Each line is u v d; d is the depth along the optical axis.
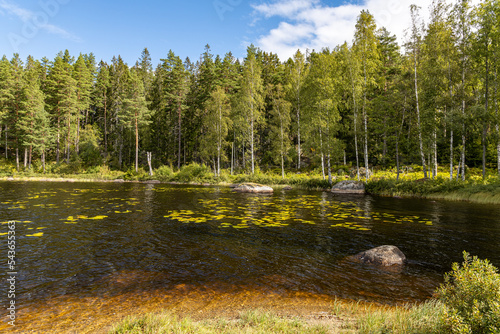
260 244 8.69
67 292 5.37
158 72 70.81
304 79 42.44
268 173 44.28
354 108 29.56
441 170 34.41
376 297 5.30
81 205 16.23
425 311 4.25
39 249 7.93
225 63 57.47
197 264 6.97
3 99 49.94
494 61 22.47
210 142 43.94
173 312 4.65
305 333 3.66
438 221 12.16
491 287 3.33
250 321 4.18
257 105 41.56
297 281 6.02
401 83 27.84
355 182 26.64
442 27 25.09
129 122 51.16
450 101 24.33
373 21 28.72
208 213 14.10
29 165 49.31
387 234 9.91
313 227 10.99
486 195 19.22
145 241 8.90
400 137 28.19
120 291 5.45
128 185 35.12
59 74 57.09
